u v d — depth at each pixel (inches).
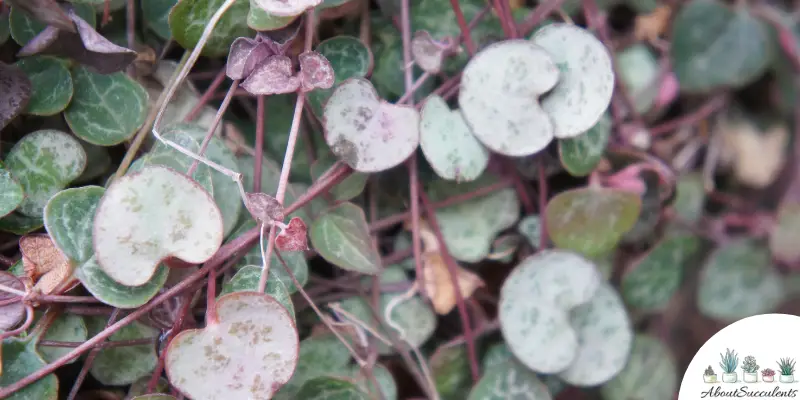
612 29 9.7
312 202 8.8
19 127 8.6
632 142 9.4
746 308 10.1
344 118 8.4
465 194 9.0
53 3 8.0
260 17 8.3
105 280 8.0
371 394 8.8
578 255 8.8
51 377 8.1
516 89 8.5
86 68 8.5
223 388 7.9
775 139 10.2
